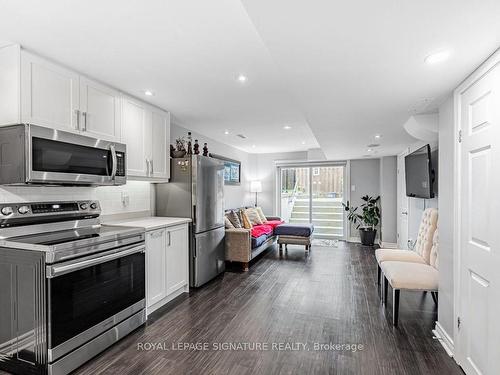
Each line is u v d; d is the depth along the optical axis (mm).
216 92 2820
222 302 3078
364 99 2330
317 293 3340
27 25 1654
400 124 3189
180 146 3715
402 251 3369
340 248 5910
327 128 3393
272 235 5691
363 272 4203
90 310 2031
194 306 2971
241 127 4398
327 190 7207
